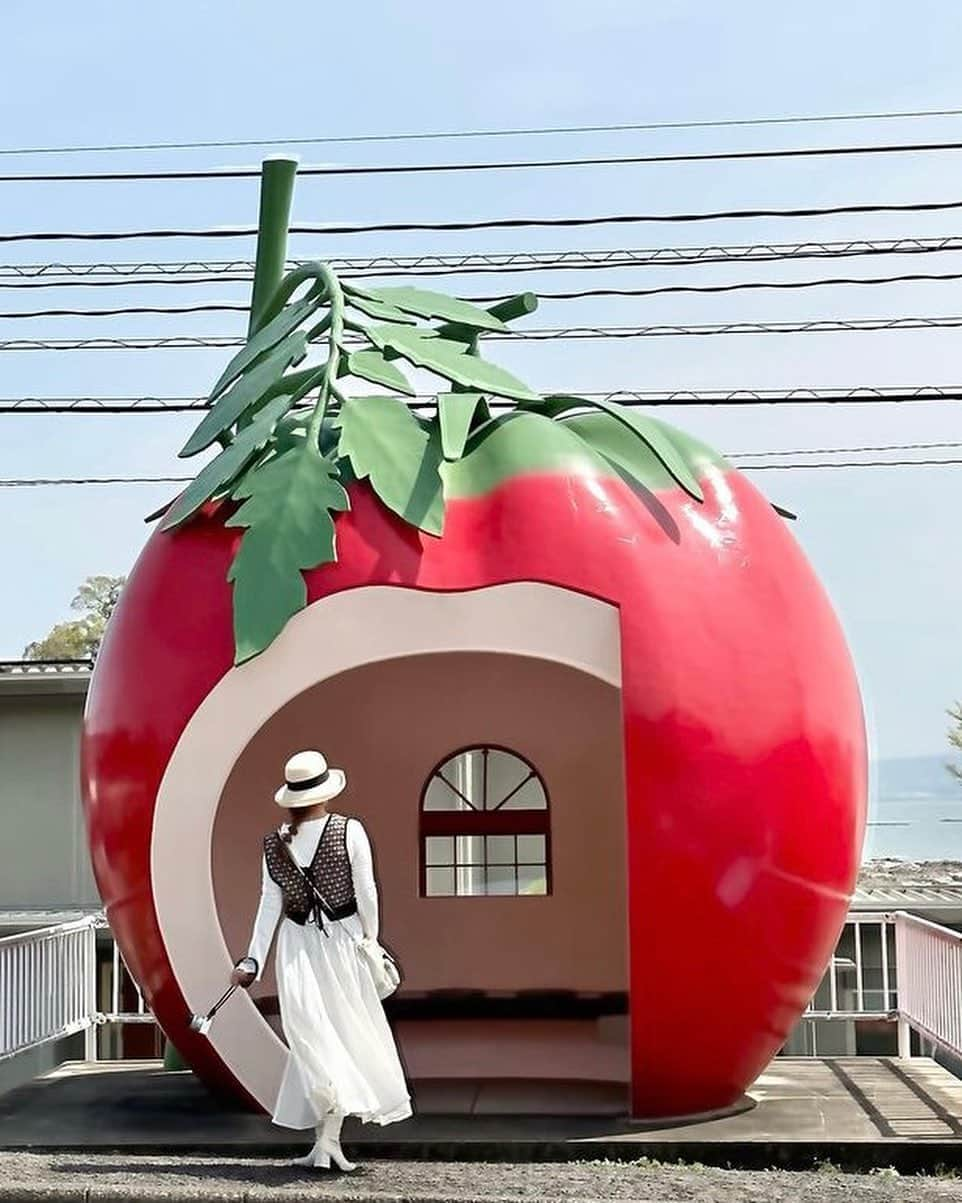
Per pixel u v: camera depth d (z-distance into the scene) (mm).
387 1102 6668
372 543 7562
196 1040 7688
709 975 7398
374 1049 6672
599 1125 7586
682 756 7297
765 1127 7543
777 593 7762
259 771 9188
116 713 7758
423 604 7461
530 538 7527
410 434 7898
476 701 9562
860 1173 6996
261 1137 7488
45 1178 6688
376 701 9484
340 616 7477
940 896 17656
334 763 9570
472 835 9867
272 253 10148
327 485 7672
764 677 7508
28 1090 8961
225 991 7504
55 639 40000
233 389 8586
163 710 7586
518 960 9781
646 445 8125
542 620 7434
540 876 10219
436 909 9797
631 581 7449
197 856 7516
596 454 7930
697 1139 7277
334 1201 6266
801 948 7613
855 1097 8336
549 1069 8789
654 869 7285
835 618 8227
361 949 6727
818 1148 7180
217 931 7520
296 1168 6867
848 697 7945
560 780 9695
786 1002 7715
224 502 7918
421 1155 7215
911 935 9812
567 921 9750
